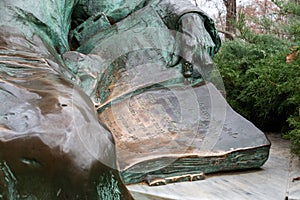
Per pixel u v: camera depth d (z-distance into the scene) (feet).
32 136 5.64
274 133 17.24
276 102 15.99
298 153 11.66
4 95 6.27
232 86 18.02
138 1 12.94
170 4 12.51
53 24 10.56
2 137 5.62
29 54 8.30
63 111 6.06
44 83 6.81
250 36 20.53
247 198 8.93
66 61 10.10
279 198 9.02
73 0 12.06
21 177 5.59
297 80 13.17
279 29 20.59
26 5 9.86
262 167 11.25
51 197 5.59
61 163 5.57
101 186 5.91
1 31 8.99
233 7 36.96
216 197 8.87
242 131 10.80
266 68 15.30
